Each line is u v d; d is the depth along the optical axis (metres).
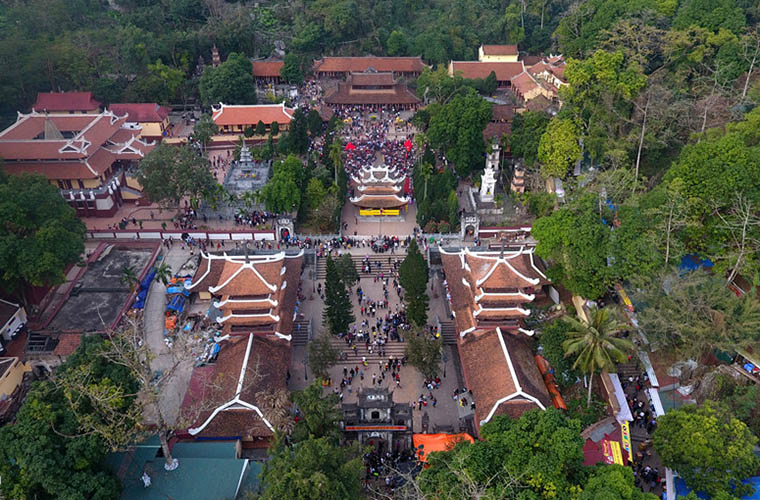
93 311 78.19
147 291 84.00
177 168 94.81
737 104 85.94
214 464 54.91
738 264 64.81
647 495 44.72
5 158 97.12
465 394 70.00
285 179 95.75
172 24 170.88
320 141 128.62
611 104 94.81
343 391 70.25
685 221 67.94
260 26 178.75
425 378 72.00
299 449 48.56
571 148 92.56
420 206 96.12
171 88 141.75
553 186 100.38
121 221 99.19
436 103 129.88
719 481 50.19
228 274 71.06
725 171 68.25
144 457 55.78
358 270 88.81
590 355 59.84
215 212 101.50
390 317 80.50
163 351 74.56
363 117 144.38
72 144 98.88
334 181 104.56
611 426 60.50
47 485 45.69
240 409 61.41
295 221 98.94
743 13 109.62
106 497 48.41
